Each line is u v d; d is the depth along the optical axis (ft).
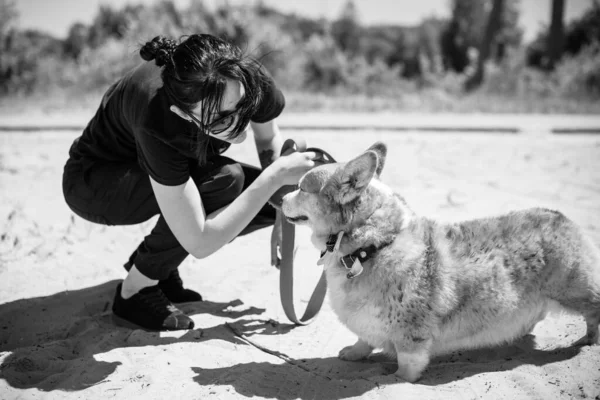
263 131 12.95
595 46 71.36
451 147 32.91
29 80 62.54
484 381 10.05
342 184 10.14
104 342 11.86
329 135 37.17
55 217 19.72
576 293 10.82
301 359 11.29
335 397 9.72
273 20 75.61
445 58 96.48
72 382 10.27
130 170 12.09
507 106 55.01
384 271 10.19
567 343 11.50
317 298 12.56
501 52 100.27
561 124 42.24
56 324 12.98
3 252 16.53
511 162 28.40
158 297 12.68
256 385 10.12
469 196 21.72
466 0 96.89
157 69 11.13
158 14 68.69
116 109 11.68
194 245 11.05
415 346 10.21
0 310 13.48
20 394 9.97
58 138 35.50
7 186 23.48
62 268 15.75
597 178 24.52
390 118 47.42
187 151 10.66
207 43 9.82
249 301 13.94
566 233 10.87
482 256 10.54
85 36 88.63
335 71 70.38
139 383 10.18
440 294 10.14
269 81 12.17
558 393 9.62
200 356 11.21
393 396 9.48
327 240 10.78
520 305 10.69
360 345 11.29
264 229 18.99
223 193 12.04
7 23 67.00
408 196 21.94
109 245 17.56
